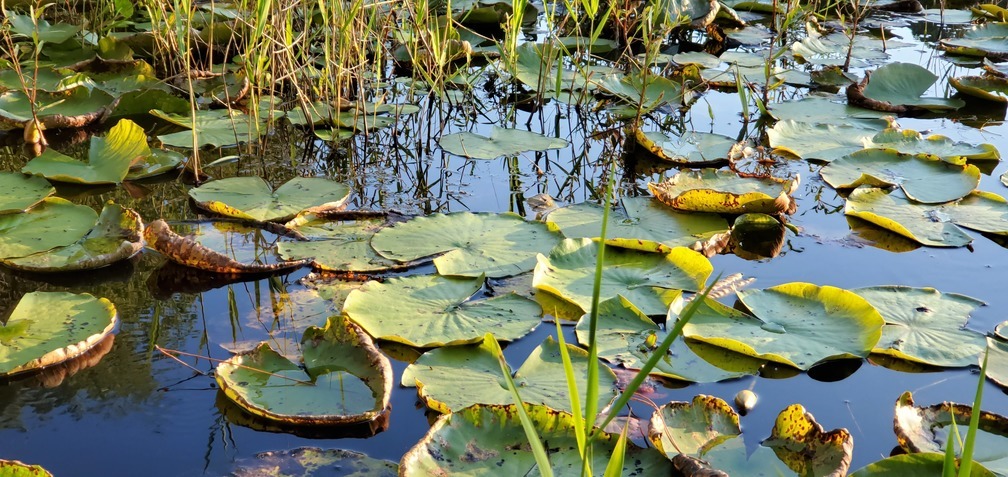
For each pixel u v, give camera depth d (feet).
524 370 6.27
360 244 8.35
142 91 12.19
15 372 6.18
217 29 14.80
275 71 13.15
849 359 6.59
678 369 6.41
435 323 6.87
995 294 7.60
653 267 7.94
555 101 13.79
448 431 5.37
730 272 8.05
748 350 6.53
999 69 15.30
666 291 7.45
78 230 8.30
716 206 9.06
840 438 5.32
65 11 17.02
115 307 7.23
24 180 9.30
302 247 8.25
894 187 9.90
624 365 6.41
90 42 14.49
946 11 20.16
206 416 5.86
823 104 13.26
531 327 6.88
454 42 14.89
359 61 12.54
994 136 12.09
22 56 14.14
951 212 9.20
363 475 5.21
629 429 5.69
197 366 6.44
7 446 5.49
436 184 10.32
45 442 5.55
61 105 12.14
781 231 9.01
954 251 8.45
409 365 6.32
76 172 9.82
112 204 8.64
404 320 6.92
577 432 3.96
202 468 5.30
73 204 8.82
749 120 12.79
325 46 11.93
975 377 6.35
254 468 5.24
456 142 11.46
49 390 6.11
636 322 6.99
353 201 9.68
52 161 9.96
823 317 7.02
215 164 10.68
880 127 12.13
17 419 5.77
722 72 14.33
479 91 14.37
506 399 5.90
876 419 5.94
